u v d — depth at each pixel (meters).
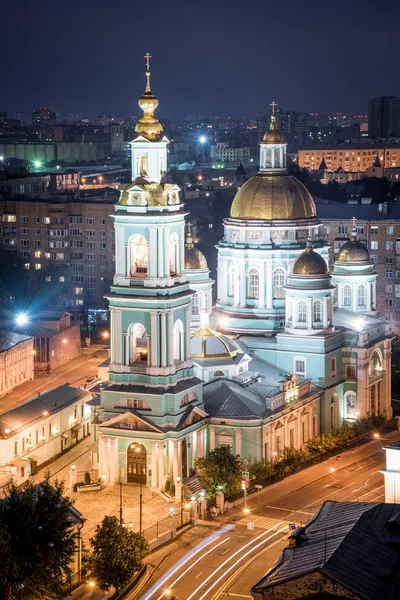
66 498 145.38
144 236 182.62
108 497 178.75
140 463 183.12
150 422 181.50
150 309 182.25
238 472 179.25
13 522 137.12
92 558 146.38
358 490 182.50
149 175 185.38
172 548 159.75
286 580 113.50
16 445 188.38
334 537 122.38
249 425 187.50
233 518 171.50
